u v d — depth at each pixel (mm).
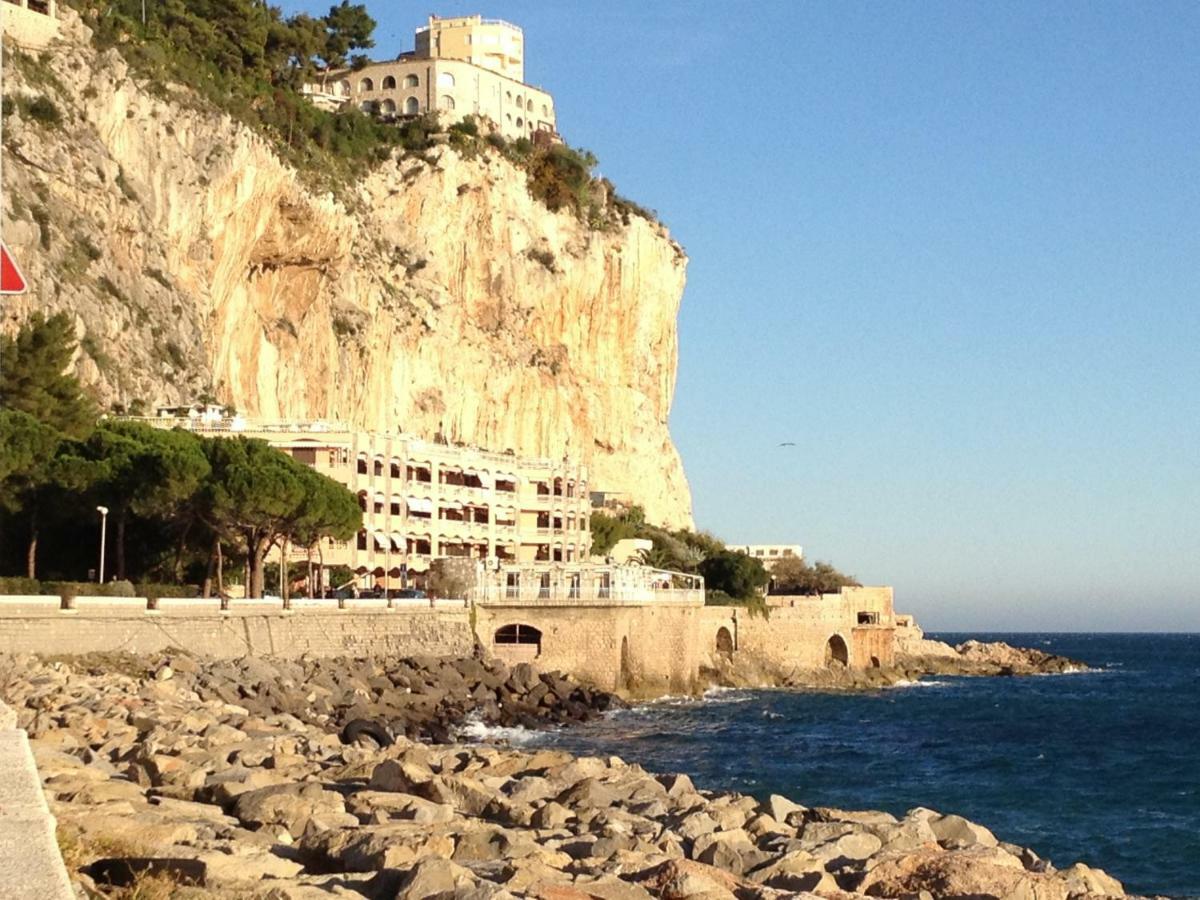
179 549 87125
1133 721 112188
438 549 125000
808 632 137125
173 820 24938
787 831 32250
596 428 197500
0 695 48656
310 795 29672
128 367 115875
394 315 164250
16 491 83188
